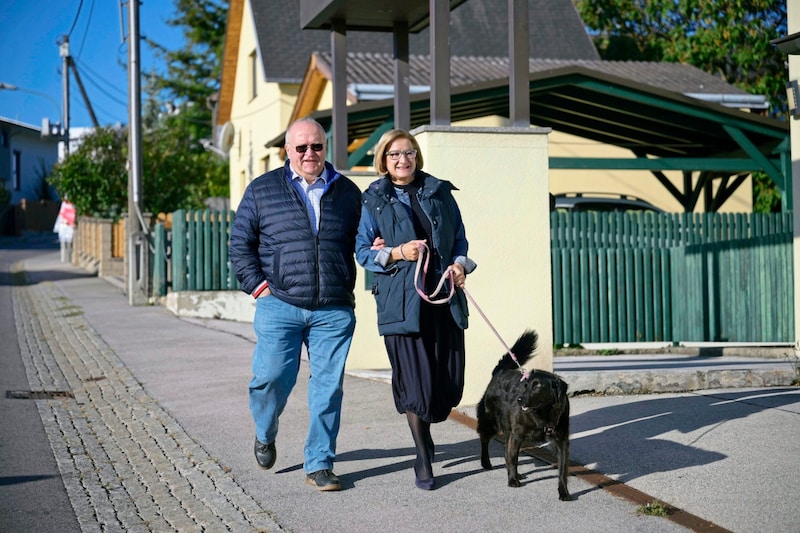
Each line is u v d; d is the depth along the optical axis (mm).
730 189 17188
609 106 15070
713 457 5680
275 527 4781
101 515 5230
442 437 6570
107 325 14648
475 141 7598
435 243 5297
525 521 4730
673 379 7844
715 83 20234
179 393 8742
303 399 8000
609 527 4586
